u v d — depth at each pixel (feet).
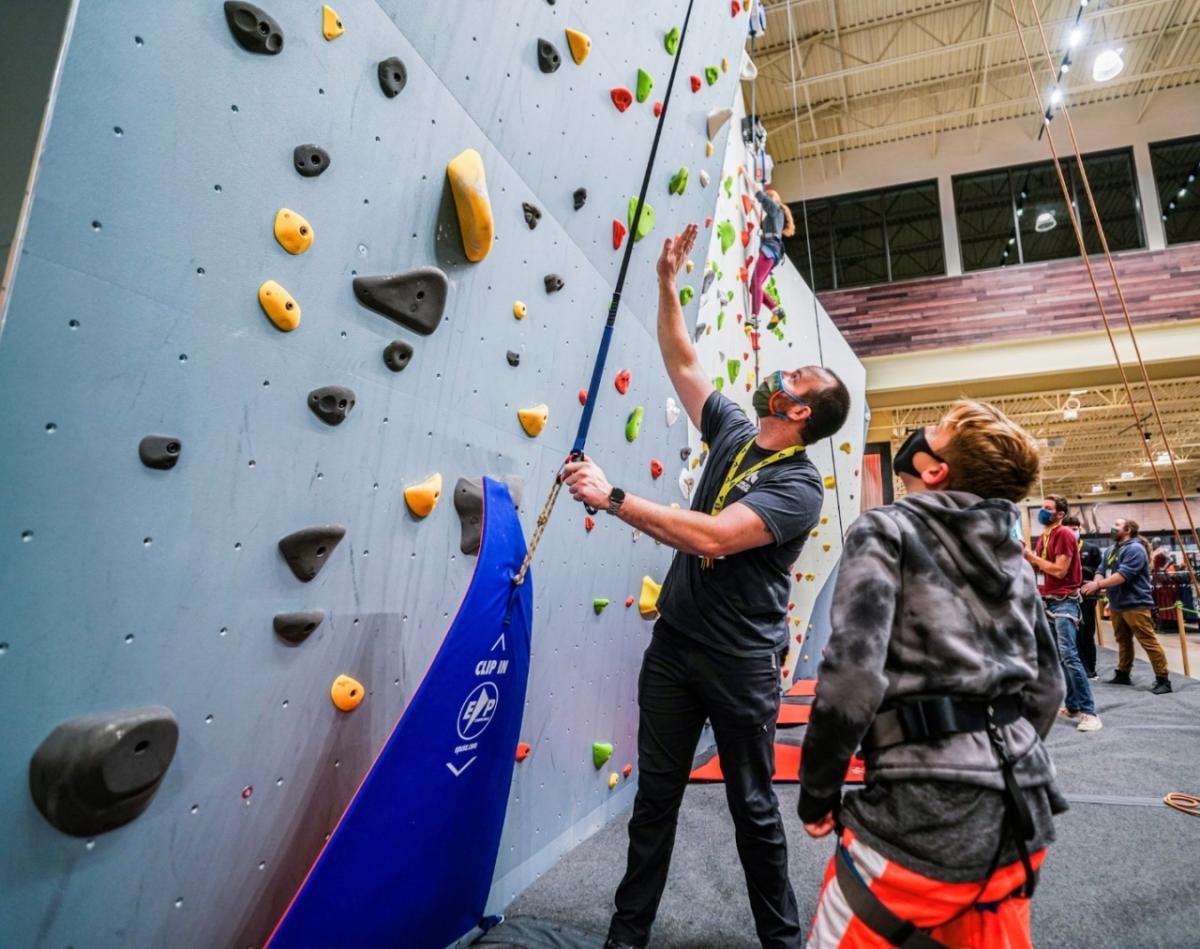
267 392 2.99
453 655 3.32
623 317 6.68
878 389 31.40
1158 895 5.30
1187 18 26.27
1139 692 14.75
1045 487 68.23
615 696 7.12
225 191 2.78
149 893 2.53
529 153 4.94
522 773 5.32
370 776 2.97
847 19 26.02
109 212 2.35
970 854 2.37
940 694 2.55
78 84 2.23
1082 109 31.37
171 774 2.60
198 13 2.64
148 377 2.50
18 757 2.12
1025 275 30.42
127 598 2.44
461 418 4.33
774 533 4.02
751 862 4.25
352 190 3.42
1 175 2.15
